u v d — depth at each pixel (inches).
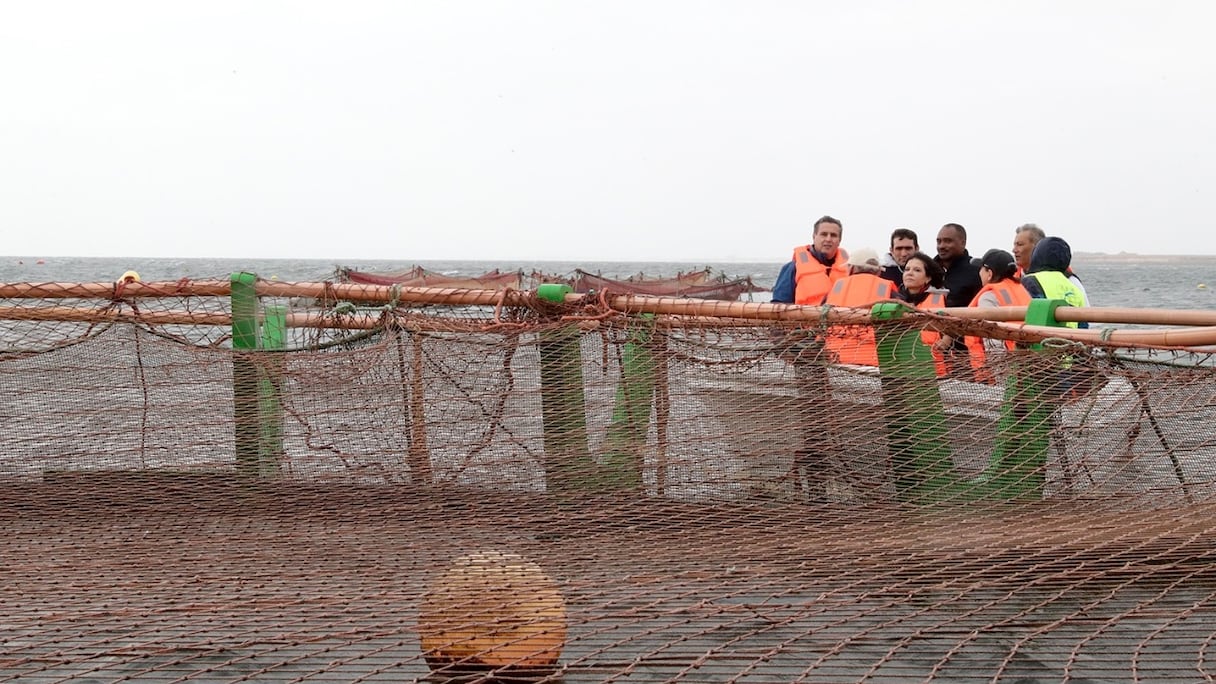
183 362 245.6
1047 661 160.1
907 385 225.5
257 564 197.2
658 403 233.6
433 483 233.9
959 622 175.9
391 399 238.7
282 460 238.2
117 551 205.5
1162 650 163.3
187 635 164.7
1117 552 202.8
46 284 247.6
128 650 155.6
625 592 185.0
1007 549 200.1
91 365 246.7
